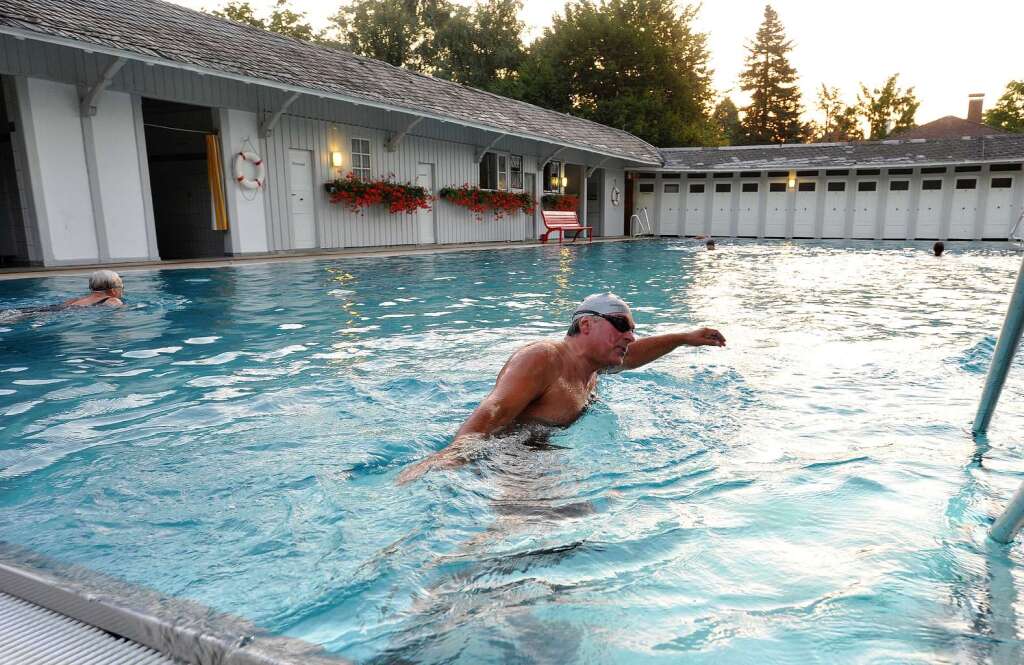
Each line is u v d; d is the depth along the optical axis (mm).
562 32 38844
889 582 1530
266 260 12297
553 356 2633
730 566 1618
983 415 2680
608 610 1425
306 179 14602
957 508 1957
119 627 1326
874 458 2412
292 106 13922
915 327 5543
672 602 1457
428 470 2186
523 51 44469
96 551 1737
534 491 2096
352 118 15375
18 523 1926
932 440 2625
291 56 13852
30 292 7461
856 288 8656
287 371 3912
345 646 1288
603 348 2756
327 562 1662
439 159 18250
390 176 16672
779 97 64188
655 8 40469
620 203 27453
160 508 2025
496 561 1650
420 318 6000
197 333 5176
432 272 10633
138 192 11250
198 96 11961
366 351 4508
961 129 46219
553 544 1739
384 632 1343
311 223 14820
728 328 5516
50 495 2137
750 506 1987
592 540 1760
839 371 3873
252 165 13203
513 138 20828
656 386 3486
